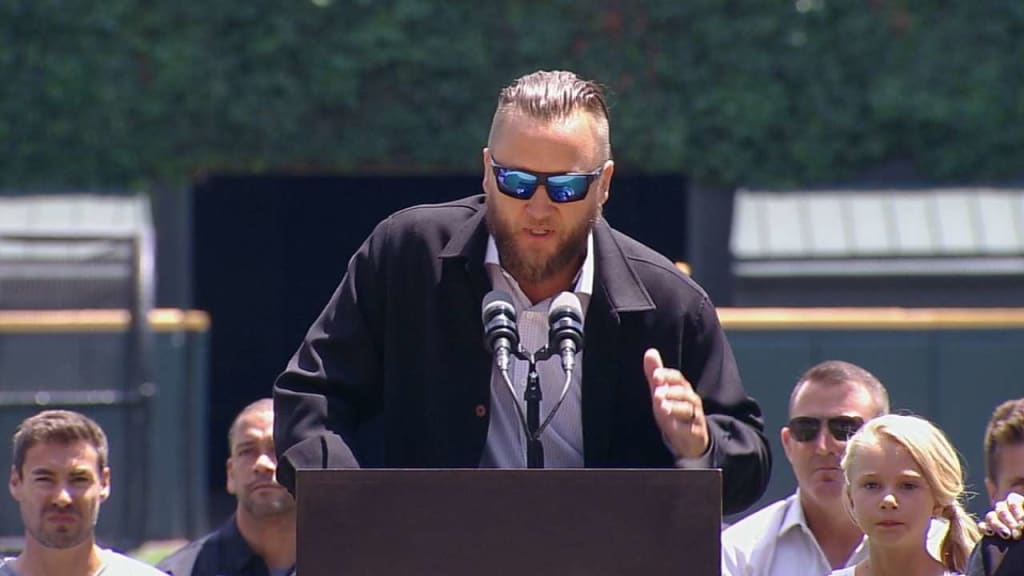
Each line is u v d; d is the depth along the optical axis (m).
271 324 55.53
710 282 47.59
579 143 13.77
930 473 16.00
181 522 41.62
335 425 14.53
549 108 13.82
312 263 55.25
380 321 15.05
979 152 48.69
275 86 48.75
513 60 48.78
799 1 48.56
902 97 48.41
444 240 14.89
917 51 48.75
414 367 14.97
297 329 55.56
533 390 13.94
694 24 48.41
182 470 41.84
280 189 54.59
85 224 47.22
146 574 19.75
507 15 48.72
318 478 12.62
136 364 40.25
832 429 19.00
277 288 55.41
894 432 16.14
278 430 14.59
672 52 48.47
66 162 48.47
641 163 48.41
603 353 14.77
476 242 14.78
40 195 48.19
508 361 13.82
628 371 14.90
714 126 48.38
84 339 40.09
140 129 48.56
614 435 15.05
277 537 21.03
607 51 48.47
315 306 55.34
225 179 54.72
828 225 47.62
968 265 46.59
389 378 15.02
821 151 48.62
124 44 48.53
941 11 48.81
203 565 21.09
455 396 14.81
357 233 55.28
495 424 14.80
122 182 48.69
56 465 19.33
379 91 49.16
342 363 14.93
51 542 19.34
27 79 48.34
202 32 48.66
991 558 14.45
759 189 48.62
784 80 48.66
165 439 41.72
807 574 19.06
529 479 12.61
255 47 48.69
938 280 46.69
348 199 55.09
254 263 55.25
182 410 42.00
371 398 15.29
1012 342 40.84
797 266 46.97
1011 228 47.34
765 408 40.22
